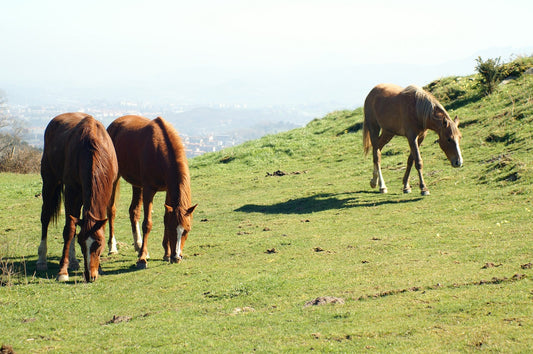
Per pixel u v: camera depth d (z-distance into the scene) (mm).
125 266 11094
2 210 20344
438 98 25844
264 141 30906
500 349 4969
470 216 11305
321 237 11656
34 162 46156
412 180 16688
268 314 7047
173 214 10273
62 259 10242
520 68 24750
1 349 6312
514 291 6371
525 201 11531
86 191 9656
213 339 6312
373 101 16562
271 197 18328
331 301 7145
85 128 10164
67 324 7516
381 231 11414
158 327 6984
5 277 10242
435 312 6148
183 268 10289
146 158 10945
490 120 20156
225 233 13664
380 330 5840
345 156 23891
